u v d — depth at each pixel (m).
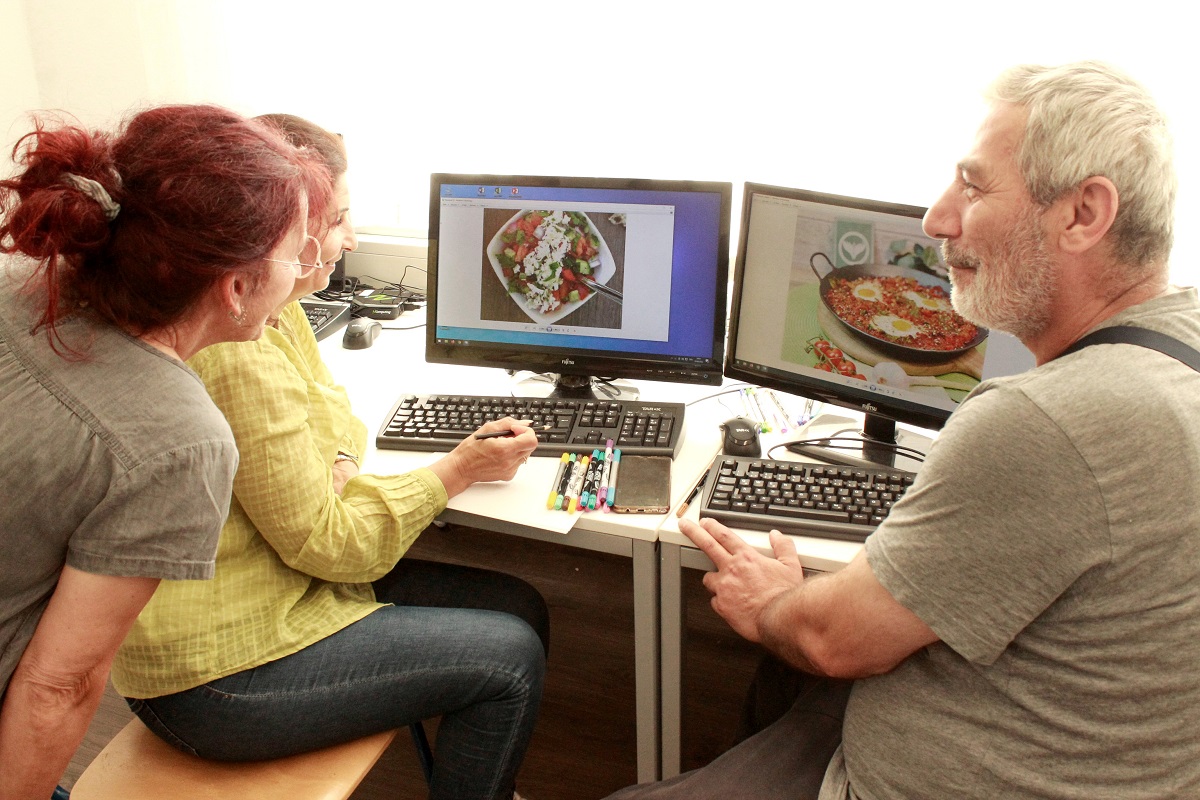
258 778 1.25
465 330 1.80
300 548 1.29
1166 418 0.90
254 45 2.31
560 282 1.74
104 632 0.94
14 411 0.88
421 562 1.67
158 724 1.25
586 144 2.20
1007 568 0.95
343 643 1.32
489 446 1.45
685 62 2.05
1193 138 1.76
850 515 1.38
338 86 2.31
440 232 1.77
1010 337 1.41
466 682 1.33
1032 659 0.99
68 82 2.48
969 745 1.02
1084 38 1.78
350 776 1.26
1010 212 1.03
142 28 2.34
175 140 0.90
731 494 1.43
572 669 2.14
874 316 1.53
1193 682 0.93
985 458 0.95
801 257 1.57
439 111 2.28
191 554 0.94
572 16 2.09
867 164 2.00
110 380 0.90
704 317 1.70
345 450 1.53
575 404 1.68
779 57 1.98
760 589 1.27
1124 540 0.91
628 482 1.49
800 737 1.25
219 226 0.89
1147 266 1.00
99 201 0.85
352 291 2.42
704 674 2.12
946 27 1.85
